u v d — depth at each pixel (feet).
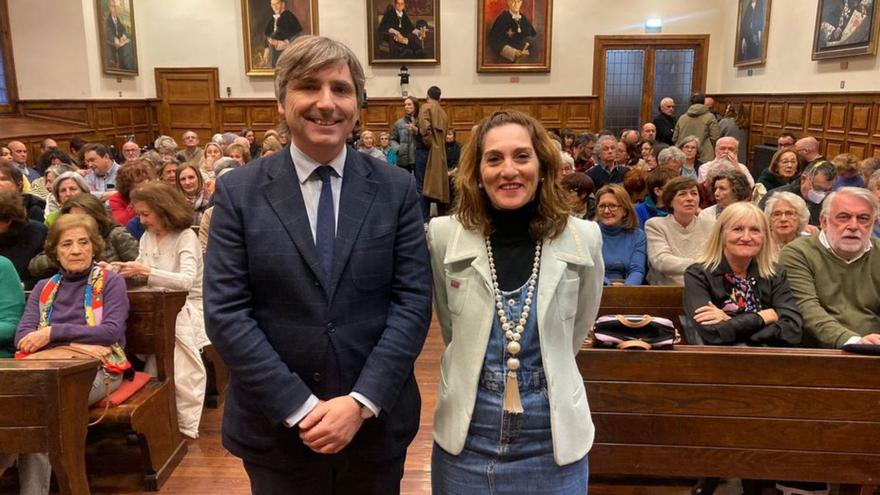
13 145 22.08
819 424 6.30
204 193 14.84
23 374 6.46
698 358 6.28
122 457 9.27
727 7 35.53
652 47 36.24
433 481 5.10
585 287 5.01
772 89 30.68
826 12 25.84
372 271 4.52
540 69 35.88
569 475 4.78
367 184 4.65
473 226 4.78
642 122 37.06
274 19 35.06
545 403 4.69
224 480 8.64
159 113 36.37
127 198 13.41
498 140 4.59
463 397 4.73
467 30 35.53
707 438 6.40
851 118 24.45
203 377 9.74
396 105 36.01
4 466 7.91
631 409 6.40
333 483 4.84
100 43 31.22
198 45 35.65
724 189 12.07
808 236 8.73
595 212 14.33
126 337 8.85
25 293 9.34
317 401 4.34
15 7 29.81
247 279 4.45
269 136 23.29
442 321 5.15
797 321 7.66
